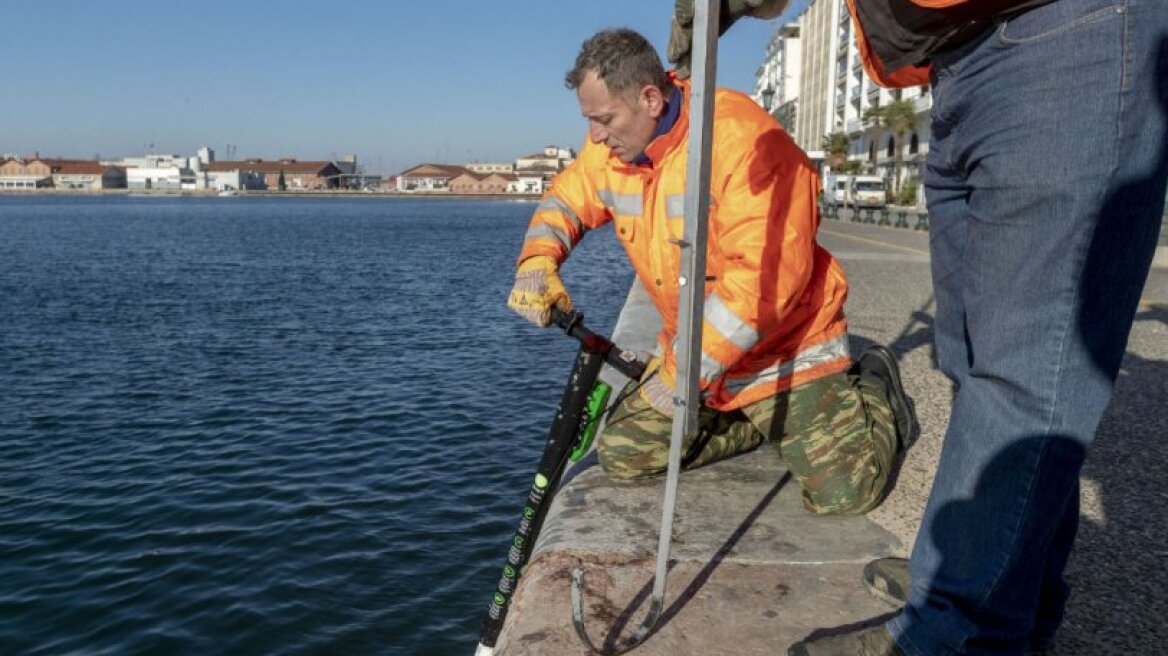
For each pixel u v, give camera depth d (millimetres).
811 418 2867
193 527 7289
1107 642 2135
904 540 2695
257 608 5871
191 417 10875
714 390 2846
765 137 2502
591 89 2492
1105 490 3160
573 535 2744
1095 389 1656
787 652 2086
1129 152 1566
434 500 7891
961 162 1850
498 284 27688
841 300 2947
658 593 2127
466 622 5746
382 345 16094
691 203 1863
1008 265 1699
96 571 6473
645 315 6496
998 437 1713
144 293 24984
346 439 9820
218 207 134875
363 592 6121
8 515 7590
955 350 2223
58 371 13797
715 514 2902
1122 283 1626
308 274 31094
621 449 3162
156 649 5406
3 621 5762
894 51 1980
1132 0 1553
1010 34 1672
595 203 2943
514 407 11219
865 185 48406
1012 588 1722
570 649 2115
